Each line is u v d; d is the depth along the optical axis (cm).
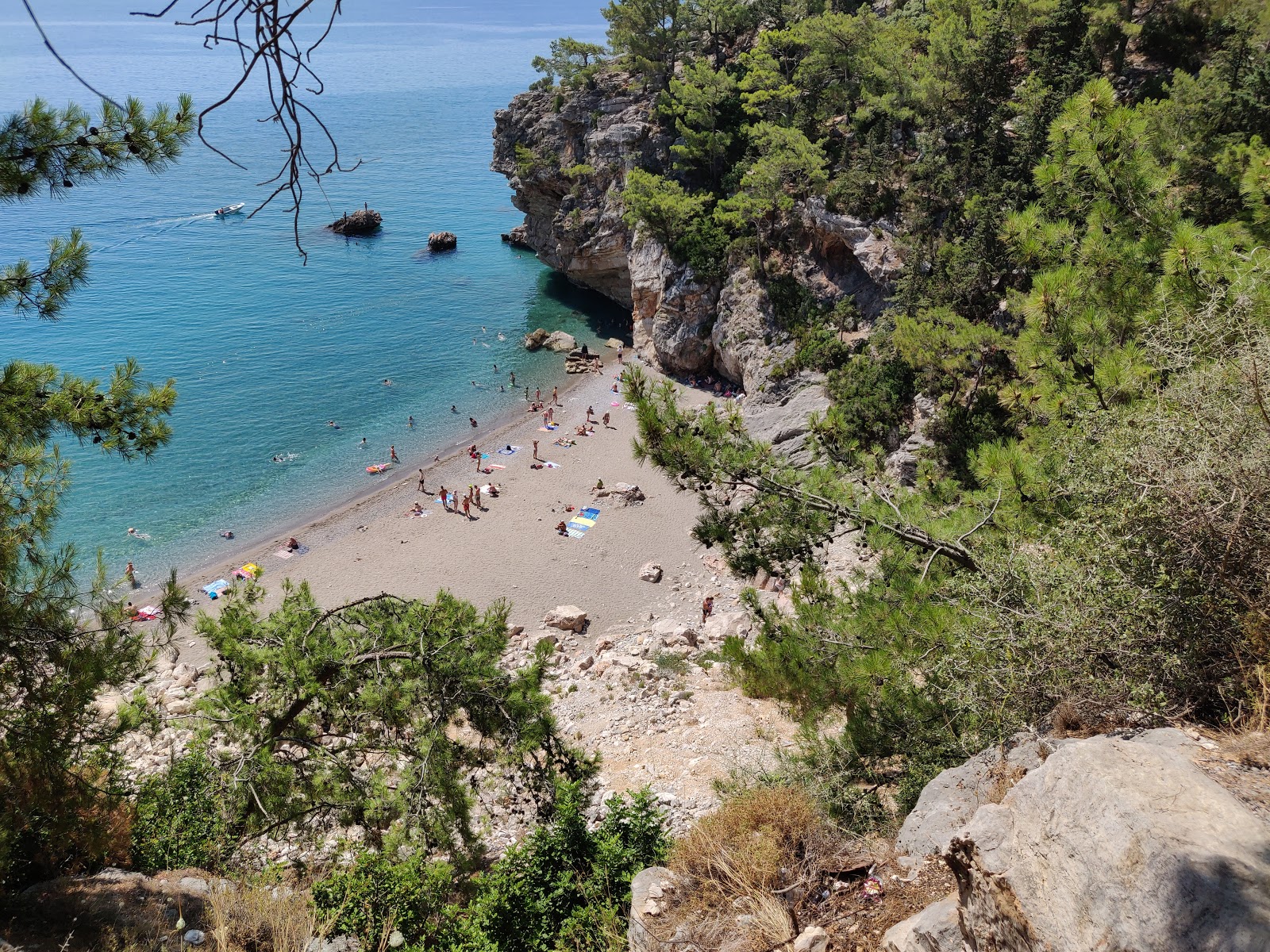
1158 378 1081
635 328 7012
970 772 830
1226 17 3981
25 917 1005
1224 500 710
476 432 5731
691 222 6150
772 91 6050
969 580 916
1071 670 757
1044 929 434
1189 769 440
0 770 1090
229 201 12531
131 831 1343
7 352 6819
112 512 4719
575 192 7869
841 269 5362
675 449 1179
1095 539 809
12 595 1141
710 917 758
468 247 10481
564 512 4547
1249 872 372
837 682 1101
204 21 287
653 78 7556
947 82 4484
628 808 1290
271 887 1198
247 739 1470
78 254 1116
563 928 1066
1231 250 1121
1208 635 702
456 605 1606
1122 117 1376
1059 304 1350
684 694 2550
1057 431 1251
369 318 7981
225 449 5484
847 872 751
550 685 2817
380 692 1471
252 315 8000
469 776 1577
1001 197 3794
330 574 4056
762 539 1230
